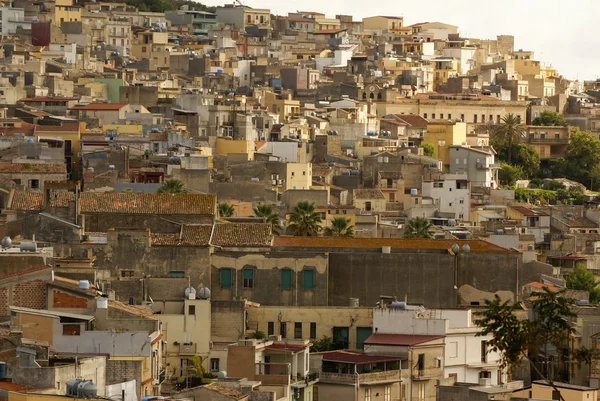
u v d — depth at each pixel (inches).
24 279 7819.9
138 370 6771.7
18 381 6092.5
